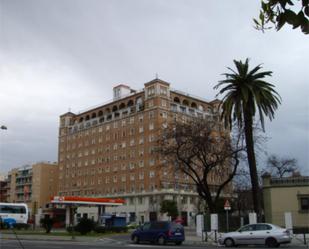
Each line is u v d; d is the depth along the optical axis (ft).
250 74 127.13
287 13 11.84
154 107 342.64
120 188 358.84
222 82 128.47
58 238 123.85
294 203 135.95
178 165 151.84
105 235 146.30
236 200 219.82
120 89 403.75
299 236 105.91
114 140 376.07
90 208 370.73
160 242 100.22
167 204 294.25
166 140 156.87
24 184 493.36
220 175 155.84
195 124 151.43
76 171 413.39
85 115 424.05
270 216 138.00
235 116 126.62
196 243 105.91
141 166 343.67
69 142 431.02
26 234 144.56
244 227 92.94
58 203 202.28
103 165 382.01
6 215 196.24
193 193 339.77
